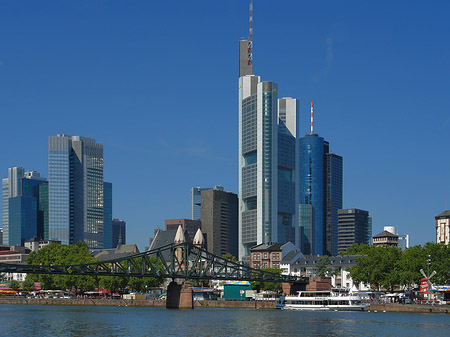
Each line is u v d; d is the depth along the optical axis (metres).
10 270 188.38
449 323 161.12
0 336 134.12
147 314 195.62
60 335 135.38
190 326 153.88
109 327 151.62
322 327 151.50
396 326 153.62
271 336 133.88
